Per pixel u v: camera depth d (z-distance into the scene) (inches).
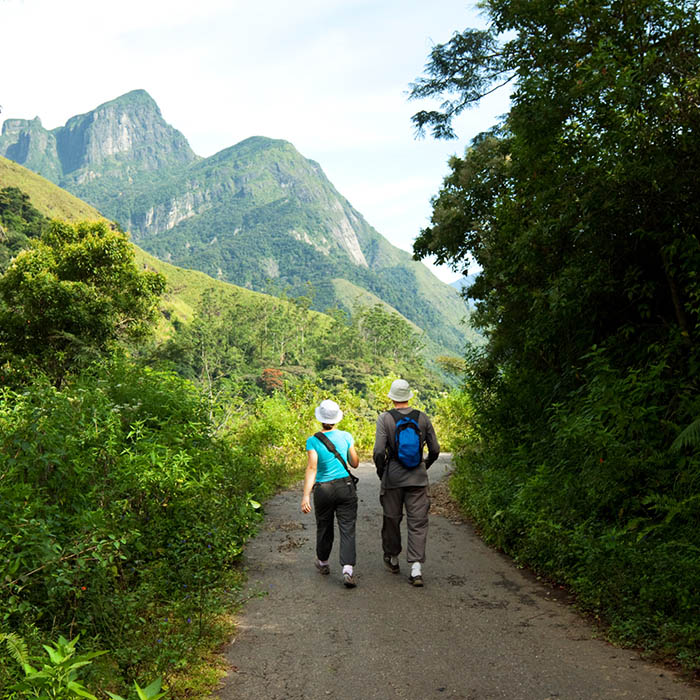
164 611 184.9
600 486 245.9
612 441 247.4
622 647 168.1
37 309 1007.0
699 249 265.7
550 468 310.2
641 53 331.9
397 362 5915.4
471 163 615.5
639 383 262.4
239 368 4475.9
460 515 368.5
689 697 136.8
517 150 400.2
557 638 176.4
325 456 239.1
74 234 1218.0
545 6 377.4
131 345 1184.2
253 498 375.6
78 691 96.0
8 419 243.8
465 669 156.6
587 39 367.6
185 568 211.8
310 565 257.9
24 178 7175.2
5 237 3491.6
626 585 194.5
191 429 345.1
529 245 354.9
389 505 243.6
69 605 162.2
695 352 269.3
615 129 288.2
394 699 141.1
